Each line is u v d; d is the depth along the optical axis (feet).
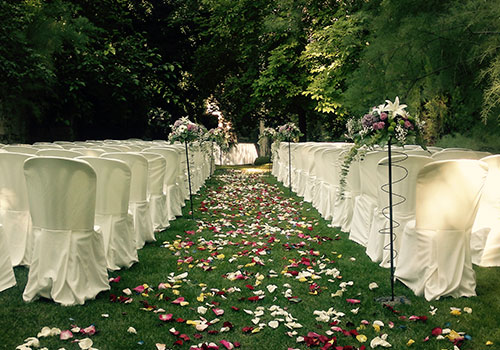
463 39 20.77
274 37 53.01
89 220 10.75
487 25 19.10
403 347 8.68
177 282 12.36
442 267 11.05
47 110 40.11
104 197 13.19
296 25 49.32
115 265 13.34
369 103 26.37
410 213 13.50
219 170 57.00
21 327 9.25
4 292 11.08
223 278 12.84
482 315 10.02
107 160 12.96
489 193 13.84
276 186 36.76
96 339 8.88
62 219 10.41
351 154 11.63
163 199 19.06
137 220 15.89
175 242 16.58
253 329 9.43
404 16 24.30
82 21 35.04
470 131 22.04
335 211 19.95
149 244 16.60
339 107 43.88
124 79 42.16
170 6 58.08
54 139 41.96
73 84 37.47
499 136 20.65
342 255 15.29
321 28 47.01
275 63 50.70
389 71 23.95
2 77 29.58
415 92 23.88
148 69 46.80
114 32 46.88
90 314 10.01
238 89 60.29
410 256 11.80
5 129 34.68
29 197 10.50
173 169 21.26
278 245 16.76
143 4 55.36
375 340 8.69
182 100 63.10
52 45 32.53
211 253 15.43
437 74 22.89
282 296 11.46
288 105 56.95
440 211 10.96
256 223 21.02
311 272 13.33
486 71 17.49
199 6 60.64
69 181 10.21
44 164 10.12
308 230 19.29
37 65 30.32
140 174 15.76
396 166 13.35
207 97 66.49
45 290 10.54
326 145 26.96
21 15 30.50
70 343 8.64
